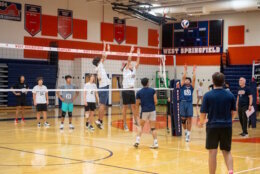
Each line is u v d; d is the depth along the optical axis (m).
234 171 6.90
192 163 7.56
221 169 7.05
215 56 26.92
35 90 12.73
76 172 6.61
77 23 24.73
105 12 26.20
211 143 5.57
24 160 7.61
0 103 20.92
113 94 26.03
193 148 9.44
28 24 22.48
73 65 24.47
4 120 15.94
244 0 22.92
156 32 29.19
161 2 24.70
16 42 21.98
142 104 9.35
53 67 22.52
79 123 14.98
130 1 23.33
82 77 24.09
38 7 22.92
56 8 23.77
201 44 27.62
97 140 10.53
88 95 12.77
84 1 25.05
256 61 25.62
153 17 25.05
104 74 12.25
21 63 21.66
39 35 22.98
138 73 26.78
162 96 26.34
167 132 12.45
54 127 13.54
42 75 22.05
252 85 14.45
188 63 27.97
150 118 9.34
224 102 5.55
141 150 9.03
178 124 11.68
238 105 12.09
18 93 14.93
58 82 23.27
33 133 11.86
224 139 5.58
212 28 27.25
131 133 12.13
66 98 12.89
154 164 7.41
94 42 25.58
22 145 9.52
